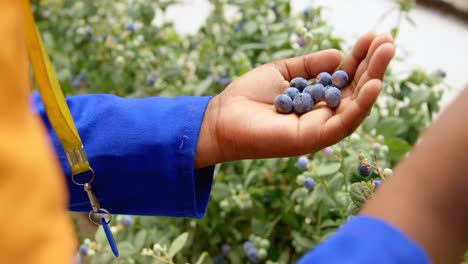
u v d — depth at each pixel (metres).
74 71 1.24
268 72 0.75
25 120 0.39
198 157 0.73
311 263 0.44
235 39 1.12
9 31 0.39
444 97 1.15
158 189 0.73
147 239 0.91
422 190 0.44
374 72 0.65
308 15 1.05
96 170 0.73
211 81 1.03
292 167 0.91
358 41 0.70
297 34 1.01
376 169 0.72
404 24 1.34
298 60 0.75
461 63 1.25
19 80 0.39
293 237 0.92
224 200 0.92
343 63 0.72
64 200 0.42
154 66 1.15
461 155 0.44
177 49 1.18
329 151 0.83
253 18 1.10
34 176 0.38
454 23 1.34
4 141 0.37
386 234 0.43
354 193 0.69
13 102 0.38
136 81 1.16
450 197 0.44
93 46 1.21
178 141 0.72
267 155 0.70
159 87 1.11
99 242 0.86
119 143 0.72
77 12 1.26
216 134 0.72
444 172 0.44
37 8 1.35
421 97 0.95
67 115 0.68
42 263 0.37
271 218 0.95
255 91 0.74
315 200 0.82
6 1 0.39
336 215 0.88
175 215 0.75
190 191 0.73
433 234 0.44
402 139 0.95
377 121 0.88
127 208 0.75
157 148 0.72
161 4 1.22
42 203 0.38
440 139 0.45
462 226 0.44
